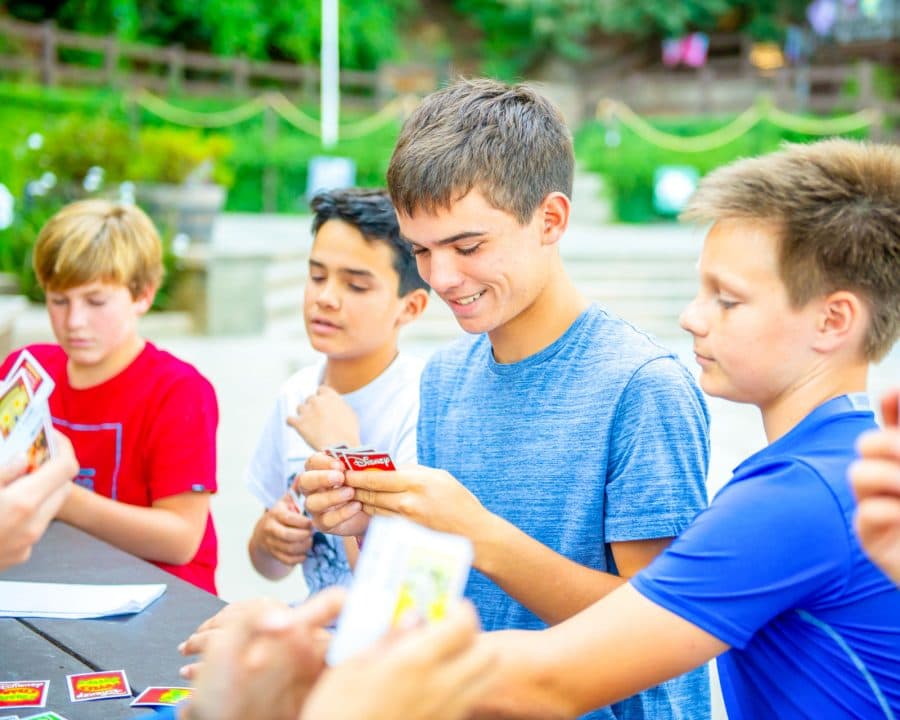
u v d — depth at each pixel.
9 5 16.78
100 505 2.23
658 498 1.55
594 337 1.71
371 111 17.83
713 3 21.33
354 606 0.86
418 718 0.79
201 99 15.60
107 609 1.73
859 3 21.73
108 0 17.06
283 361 6.94
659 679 1.17
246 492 4.54
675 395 1.60
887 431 0.93
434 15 22.16
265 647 0.91
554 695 1.14
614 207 16.09
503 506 1.72
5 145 9.28
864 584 1.16
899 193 1.21
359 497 1.56
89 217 2.44
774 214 1.21
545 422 1.70
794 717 1.23
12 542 1.18
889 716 1.17
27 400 1.29
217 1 17.67
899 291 1.21
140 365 2.46
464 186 1.57
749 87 19.81
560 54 22.00
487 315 1.65
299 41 18.56
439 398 1.90
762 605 1.16
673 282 10.17
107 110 13.64
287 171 15.41
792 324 1.22
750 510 1.17
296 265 9.34
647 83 20.70
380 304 2.21
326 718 0.78
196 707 0.90
